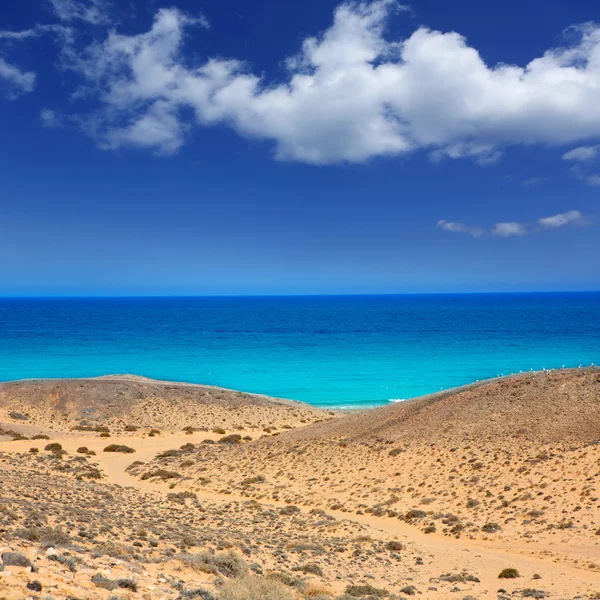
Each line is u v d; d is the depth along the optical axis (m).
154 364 143.88
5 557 12.30
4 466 44.94
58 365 138.88
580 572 23.69
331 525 31.91
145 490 43.03
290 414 86.62
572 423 41.56
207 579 16.52
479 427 45.53
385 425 52.91
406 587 19.84
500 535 29.64
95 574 13.08
